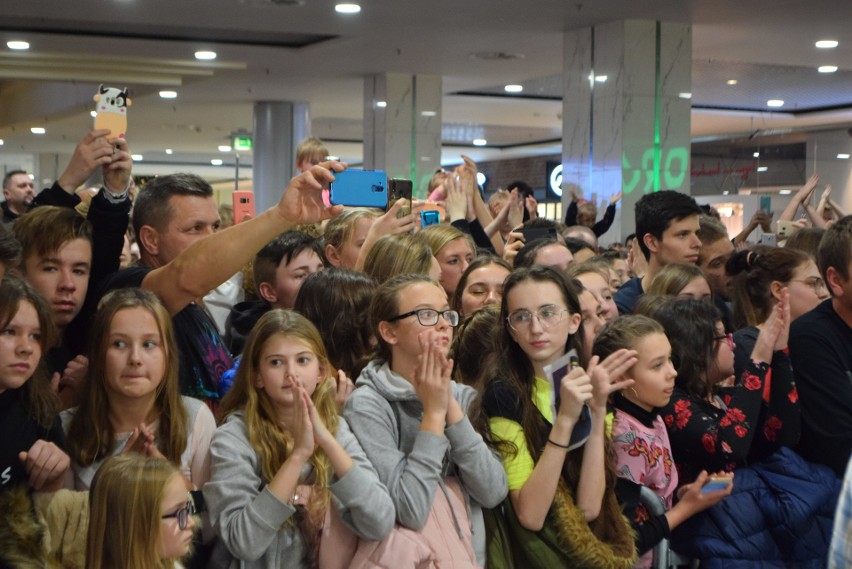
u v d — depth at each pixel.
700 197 17.39
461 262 4.23
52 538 2.46
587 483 2.89
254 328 2.81
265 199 17.28
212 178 33.19
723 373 3.62
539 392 3.03
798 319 3.73
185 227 3.30
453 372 3.38
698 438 3.34
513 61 13.22
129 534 2.29
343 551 2.66
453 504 2.77
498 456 2.88
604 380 2.89
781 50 12.05
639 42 10.61
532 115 18.50
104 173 3.38
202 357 3.21
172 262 2.98
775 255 4.26
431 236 4.25
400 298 2.89
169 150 25.92
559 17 10.48
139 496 2.30
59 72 13.62
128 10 10.33
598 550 2.85
